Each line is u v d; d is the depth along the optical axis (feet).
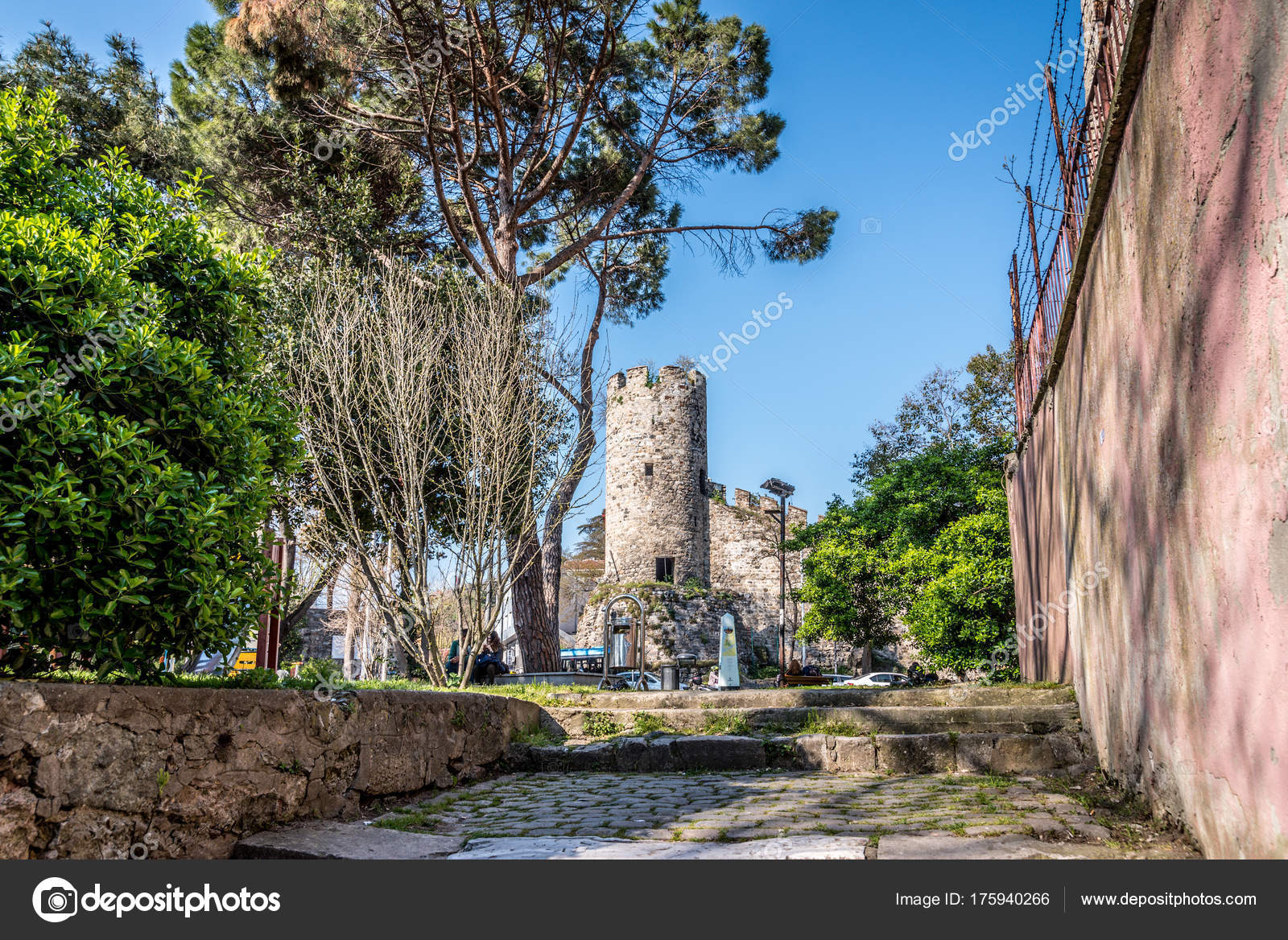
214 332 14.12
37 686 8.69
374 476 28.45
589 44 42.70
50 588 9.91
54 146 13.16
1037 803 14.21
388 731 16.06
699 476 117.80
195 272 13.75
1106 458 15.03
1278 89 7.00
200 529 10.86
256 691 12.27
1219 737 8.99
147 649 10.96
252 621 12.42
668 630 105.29
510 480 28.58
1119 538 13.99
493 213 46.57
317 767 13.67
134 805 9.93
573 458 32.01
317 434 29.25
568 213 49.78
